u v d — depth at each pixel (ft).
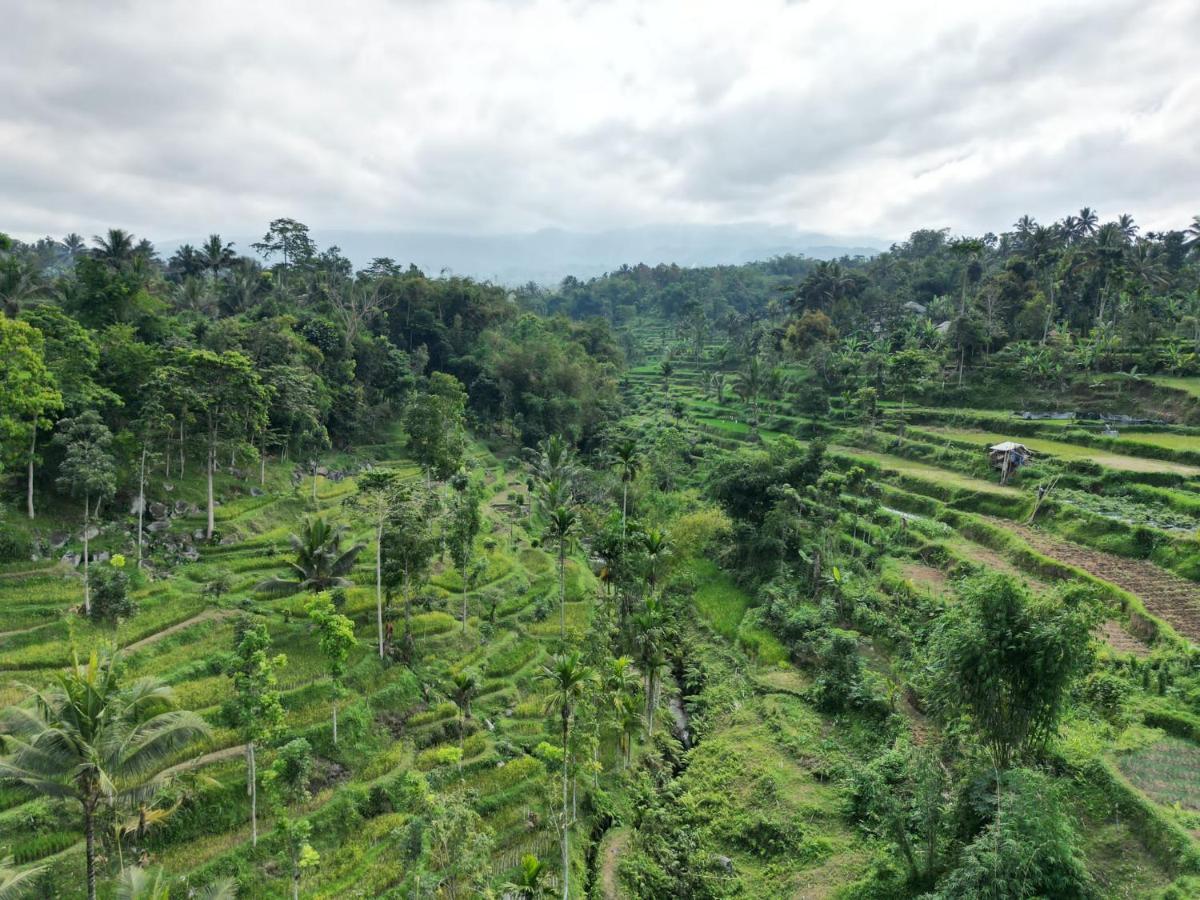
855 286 569.64
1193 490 245.65
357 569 202.49
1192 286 456.45
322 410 298.56
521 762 144.05
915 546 243.81
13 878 81.15
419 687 160.66
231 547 200.44
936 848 116.06
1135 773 124.06
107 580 152.35
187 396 194.70
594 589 233.55
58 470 183.32
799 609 213.46
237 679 116.88
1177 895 98.43
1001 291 467.11
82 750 82.28
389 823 123.34
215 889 94.99
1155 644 165.58
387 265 537.24
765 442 378.94
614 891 124.16
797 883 124.16
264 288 417.90
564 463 319.68
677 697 198.49
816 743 161.79
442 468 260.62
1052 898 98.53
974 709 119.44
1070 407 354.33
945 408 384.06
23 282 238.89
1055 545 226.17
